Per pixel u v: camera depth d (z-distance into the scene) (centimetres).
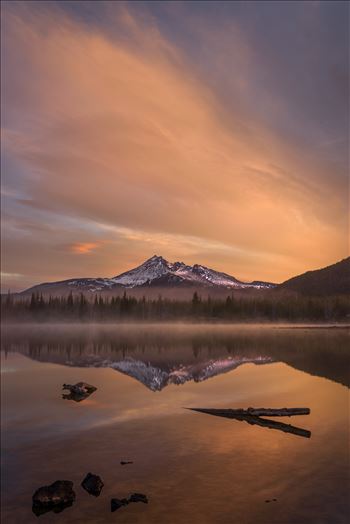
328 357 4378
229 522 1226
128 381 3944
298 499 1338
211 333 11062
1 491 1546
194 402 2886
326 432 1970
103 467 1742
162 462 1752
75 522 1298
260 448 1827
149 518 1290
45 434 2250
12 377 4350
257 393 3003
